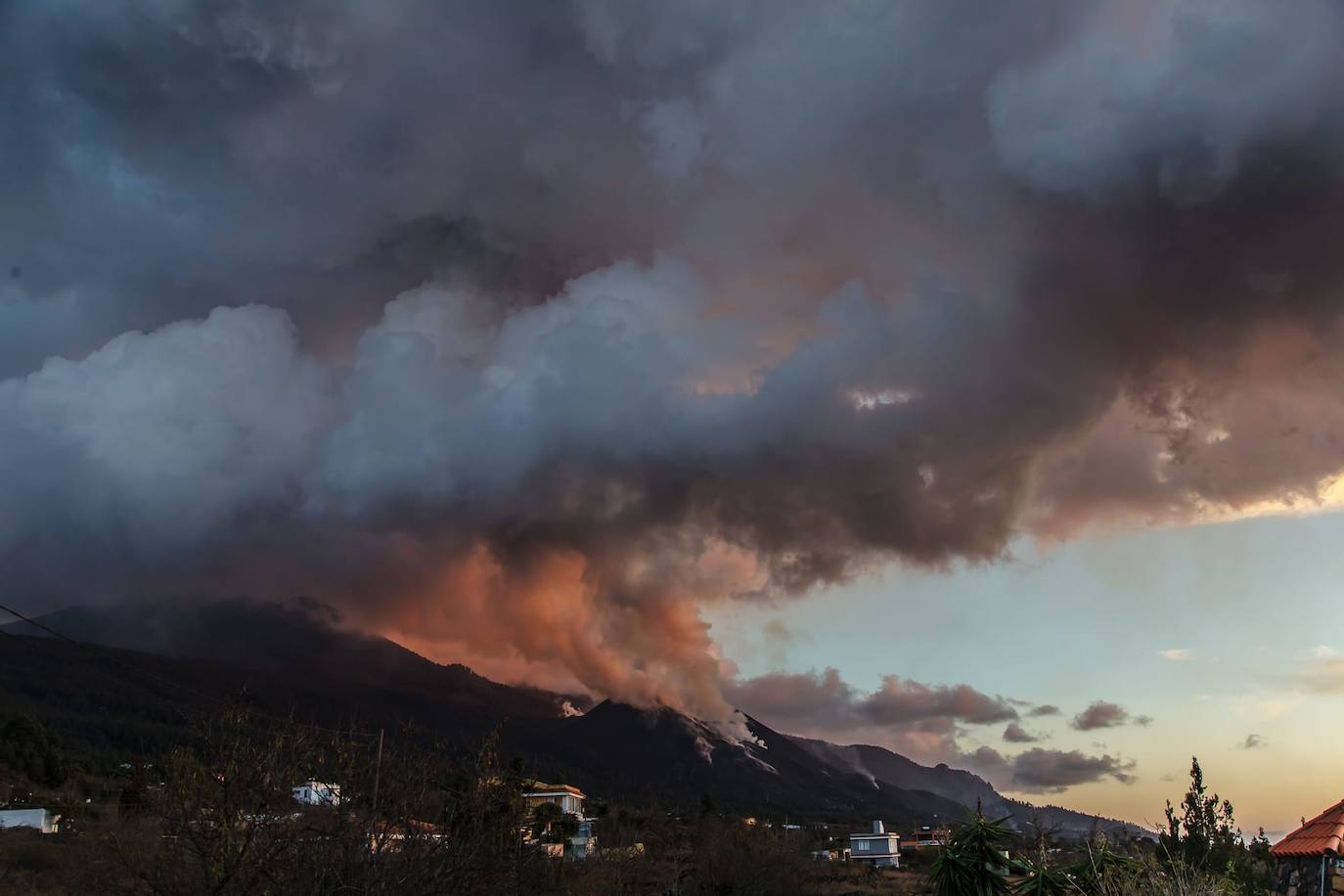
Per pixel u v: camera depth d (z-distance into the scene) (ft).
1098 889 71.72
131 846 71.87
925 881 89.76
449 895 77.15
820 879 253.85
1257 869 83.71
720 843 229.04
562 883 139.03
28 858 124.88
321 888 67.26
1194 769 96.53
